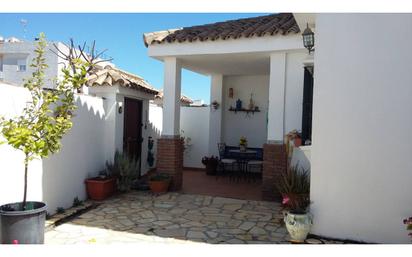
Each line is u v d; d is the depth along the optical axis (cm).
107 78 888
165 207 730
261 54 817
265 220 642
